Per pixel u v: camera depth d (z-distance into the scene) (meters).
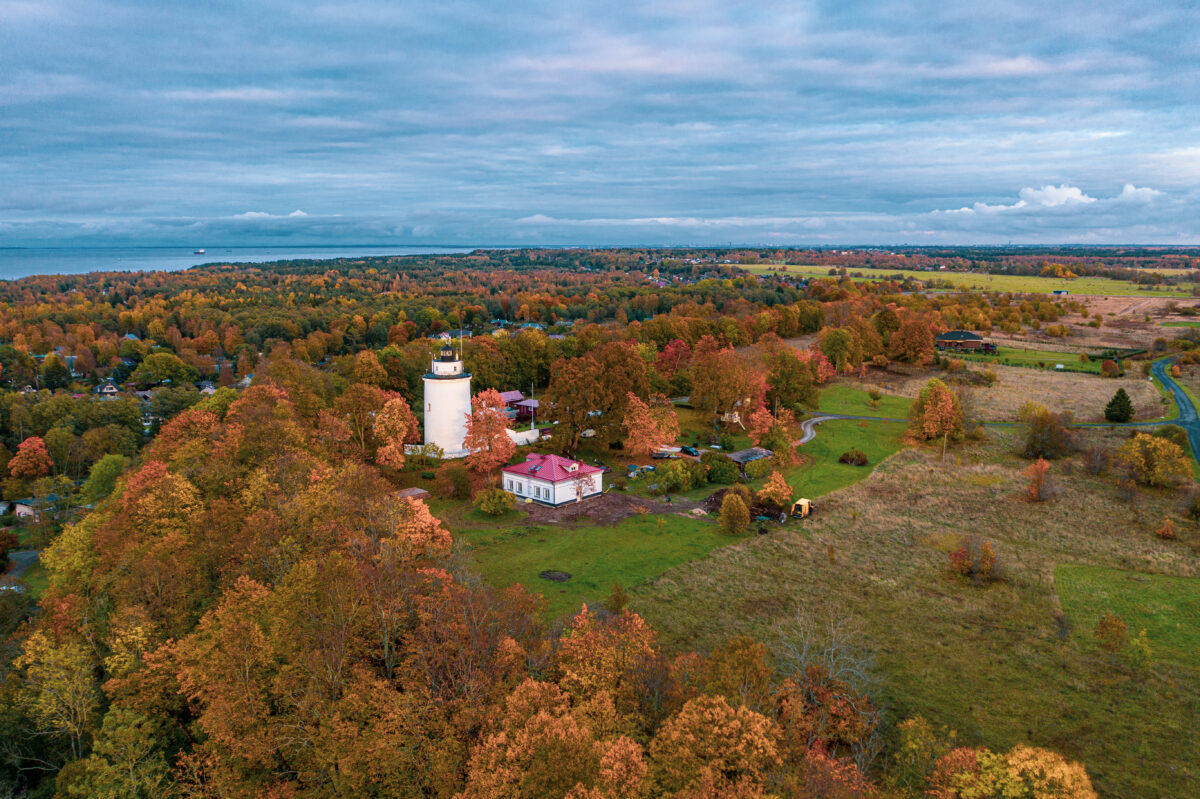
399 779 36.59
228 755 39.62
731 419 134.38
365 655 44.62
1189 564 77.19
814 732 44.75
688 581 71.50
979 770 38.53
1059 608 67.31
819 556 78.94
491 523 87.06
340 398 107.94
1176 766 45.97
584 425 114.00
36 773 46.91
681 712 36.47
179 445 81.88
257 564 52.25
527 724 34.97
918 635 62.06
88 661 49.41
